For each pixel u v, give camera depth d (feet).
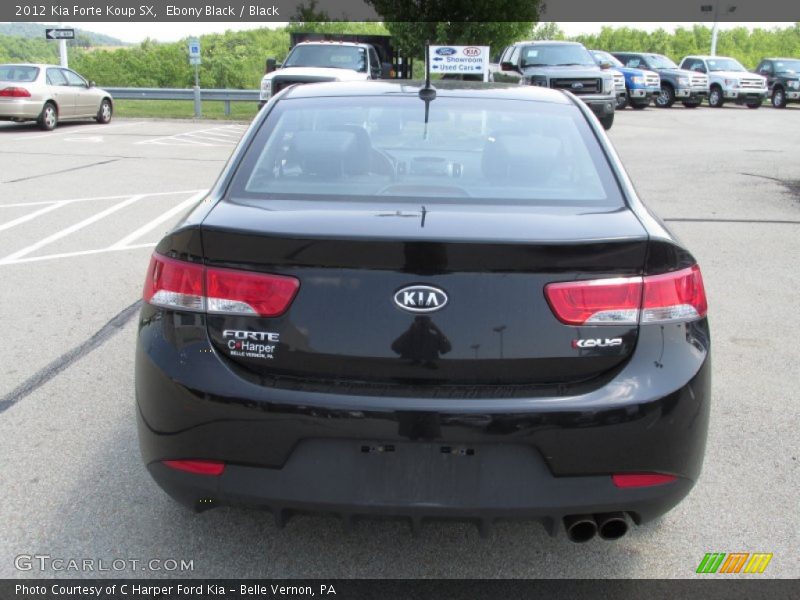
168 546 9.97
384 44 80.64
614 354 8.15
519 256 7.91
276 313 8.11
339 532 10.31
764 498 11.24
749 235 27.78
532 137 10.98
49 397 14.26
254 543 10.05
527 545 10.12
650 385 8.09
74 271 22.58
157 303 8.66
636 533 10.37
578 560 9.81
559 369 8.08
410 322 7.98
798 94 104.88
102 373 15.40
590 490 8.09
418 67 86.07
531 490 8.02
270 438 8.05
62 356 16.24
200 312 8.34
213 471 8.28
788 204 33.83
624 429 8.00
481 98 12.05
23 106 62.54
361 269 7.99
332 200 9.36
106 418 13.47
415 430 7.88
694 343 8.50
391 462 8.01
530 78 65.72
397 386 8.04
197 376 8.21
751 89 101.96
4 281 21.49
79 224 28.89
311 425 7.97
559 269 8.00
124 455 12.21
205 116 79.51
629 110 96.07
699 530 10.46
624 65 105.91
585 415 7.92
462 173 10.24
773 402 14.51
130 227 28.48
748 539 10.27
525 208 9.12
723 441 12.96
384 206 9.05
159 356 8.46
